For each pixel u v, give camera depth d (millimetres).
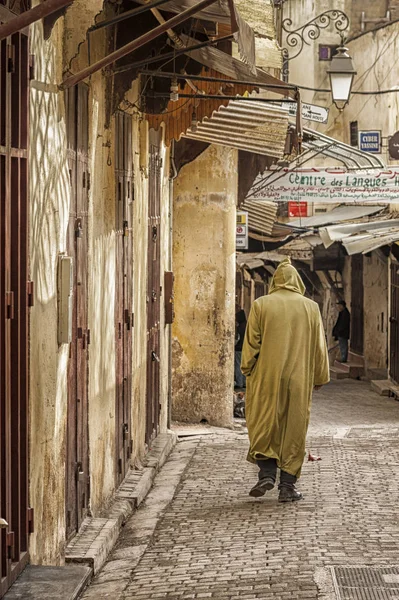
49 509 7383
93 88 8789
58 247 7547
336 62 19125
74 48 7684
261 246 25984
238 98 10820
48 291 7258
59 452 7672
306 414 10031
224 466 12312
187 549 8438
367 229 24250
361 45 32406
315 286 35812
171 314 14492
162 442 13367
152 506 10203
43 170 7090
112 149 9930
